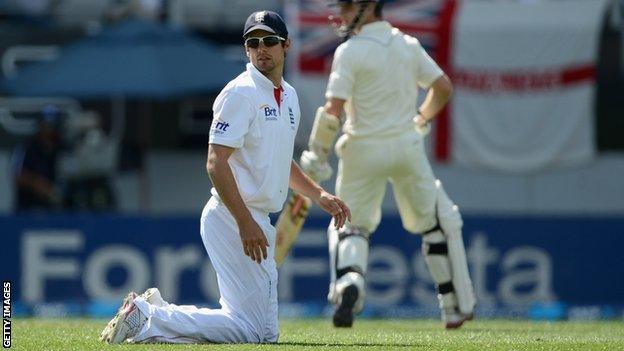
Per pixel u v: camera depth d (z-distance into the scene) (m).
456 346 23.52
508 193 63.34
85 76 59.50
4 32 65.31
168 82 59.06
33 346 22.20
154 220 51.31
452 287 33.69
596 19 62.50
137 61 59.69
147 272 51.19
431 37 62.41
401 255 50.84
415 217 33.31
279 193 23.84
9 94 60.59
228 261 23.44
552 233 52.31
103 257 51.22
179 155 65.25
